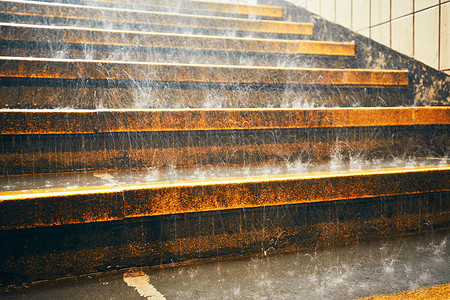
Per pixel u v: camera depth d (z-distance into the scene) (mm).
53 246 1054
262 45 2758
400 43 2580
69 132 1469
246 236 1238
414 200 1412
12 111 1401
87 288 1005
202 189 1175
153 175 1382
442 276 1060
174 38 2547
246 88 2139
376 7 2818
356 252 1253
